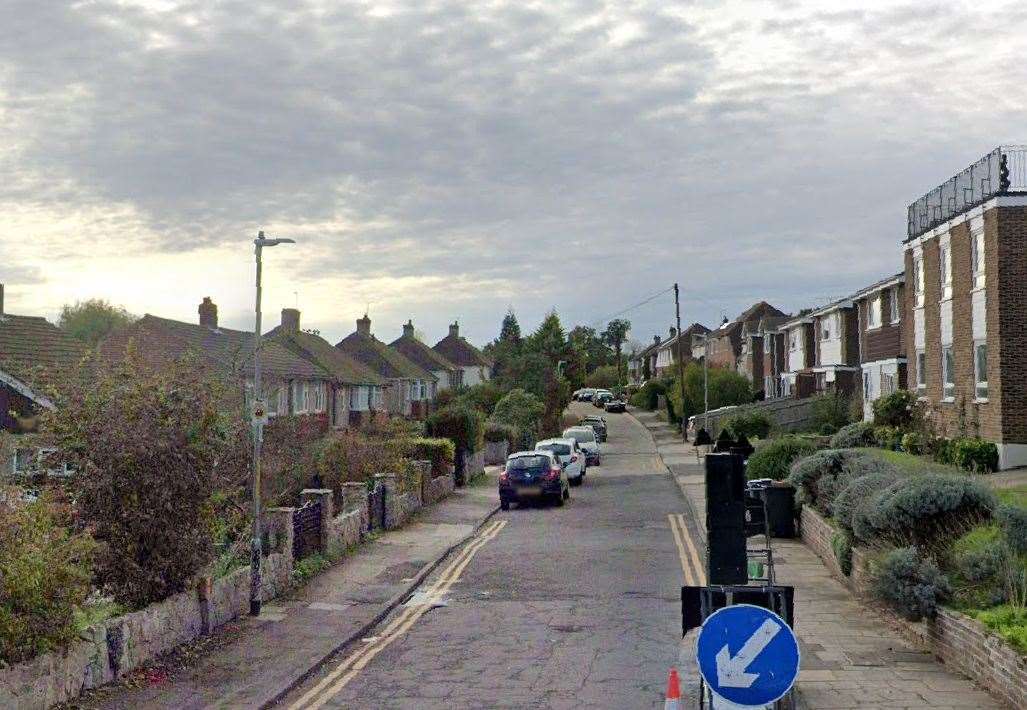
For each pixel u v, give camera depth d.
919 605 11.81
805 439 31.77
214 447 13.84
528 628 14.39
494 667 12.23
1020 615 10.51
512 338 93.06
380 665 12.57
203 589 13.92
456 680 11.70
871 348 43.84
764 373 72.75
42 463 12.80
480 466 42.03
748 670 6.88
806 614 14.36
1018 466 26.86
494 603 16.36
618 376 127.06
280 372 44.66
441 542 23.28
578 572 19.09
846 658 11.80
